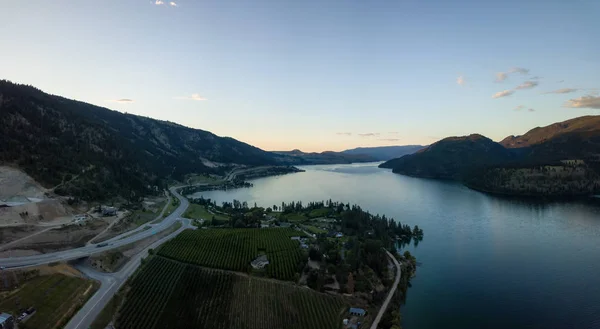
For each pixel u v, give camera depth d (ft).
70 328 367.86
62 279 449.06
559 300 503.61
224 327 397.80
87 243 595.06
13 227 555.69
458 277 588.91
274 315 426.92
